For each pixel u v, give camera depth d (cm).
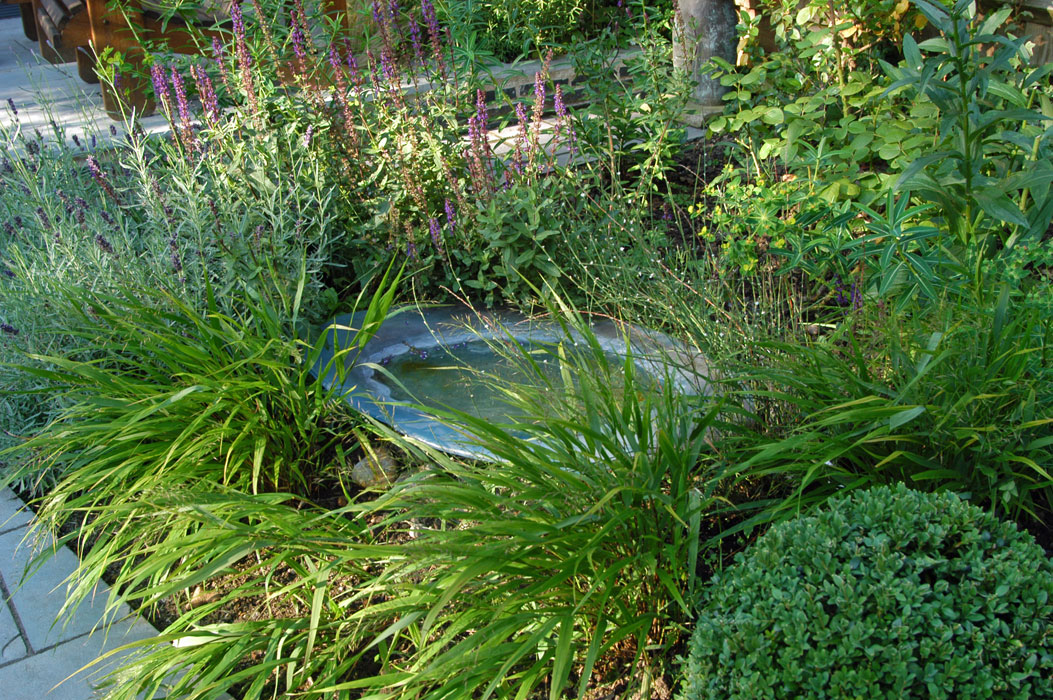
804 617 205
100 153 555
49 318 405
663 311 385
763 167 539
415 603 258
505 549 244
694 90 708
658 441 267
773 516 268
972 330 286
